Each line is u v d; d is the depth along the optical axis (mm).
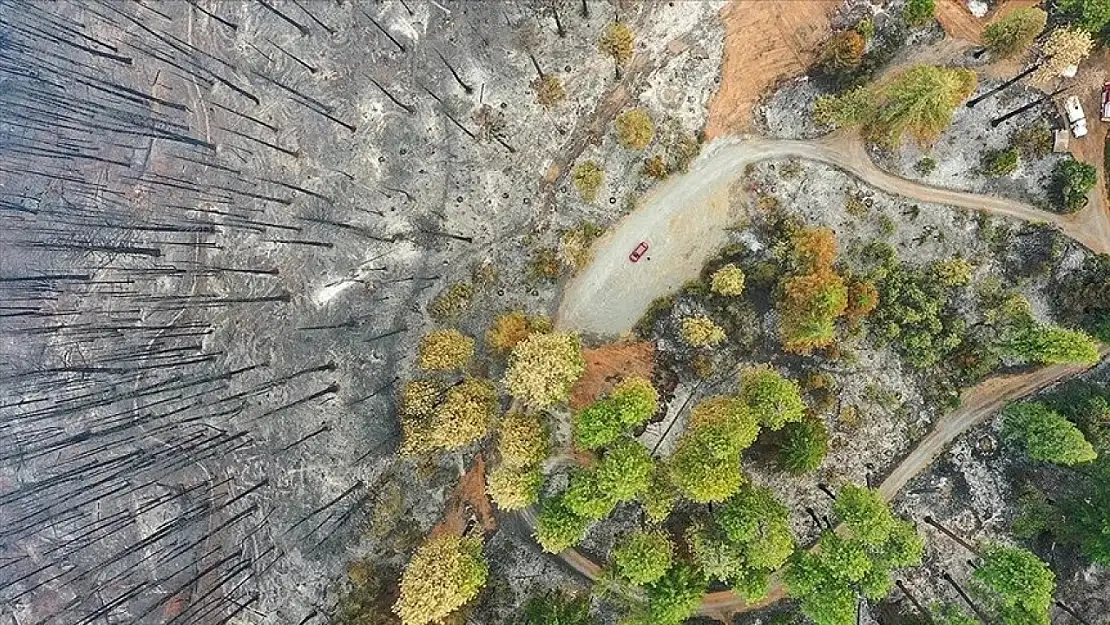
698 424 70375
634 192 80000
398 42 81938
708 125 79875
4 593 81688
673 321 79250
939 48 78000
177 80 83000
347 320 81500
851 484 73188
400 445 79562
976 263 77562
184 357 81875
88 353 82188
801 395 78125
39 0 83375
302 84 82312
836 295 70188
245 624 80125
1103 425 72438
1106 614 75750
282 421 81250
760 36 79875
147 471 81812
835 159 79125
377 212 81688
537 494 74875
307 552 80250
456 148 81562
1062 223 77375
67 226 83062
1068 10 73750
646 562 68938
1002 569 69000
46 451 81875
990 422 78000
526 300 80562
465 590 71688
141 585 81312
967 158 77500
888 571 75188
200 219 82625
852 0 78375
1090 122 76562
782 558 67312
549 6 81062
